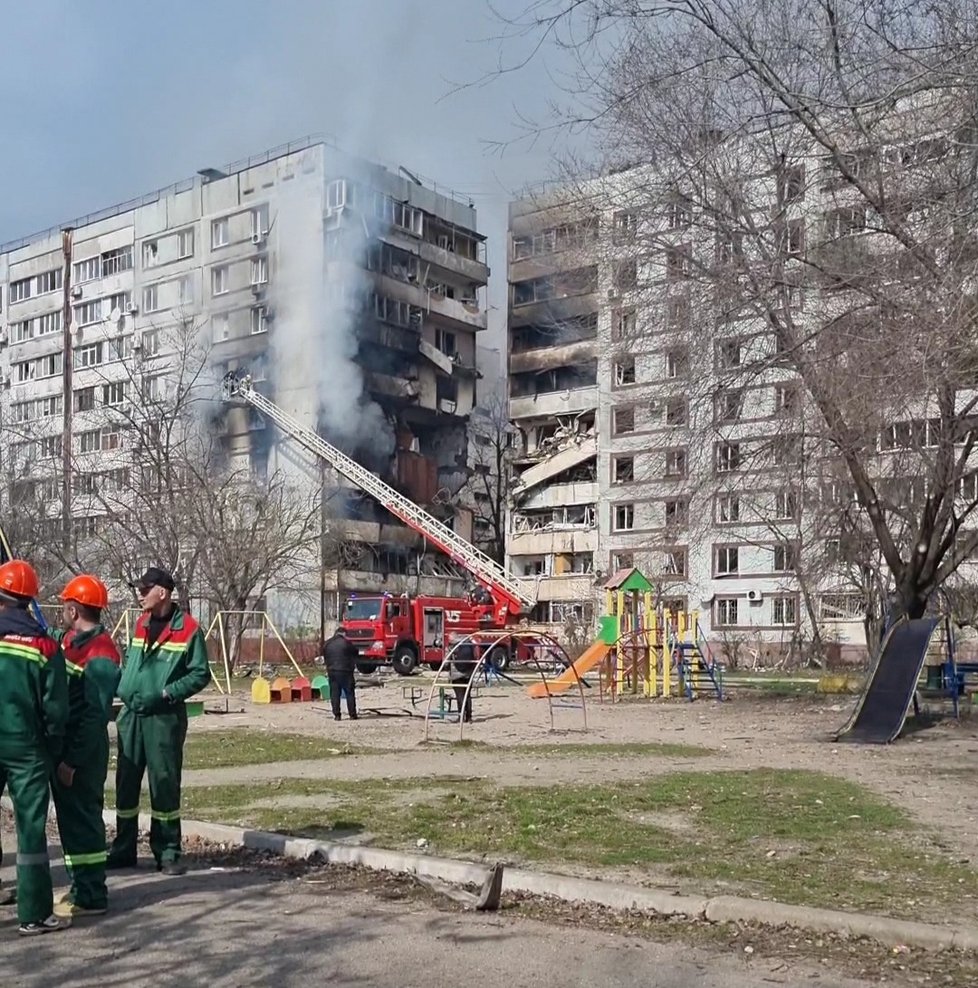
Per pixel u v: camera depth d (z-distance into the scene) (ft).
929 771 46.50
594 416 203.41
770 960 20.15
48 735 22.22
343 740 60.39
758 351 60.90
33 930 21.88
